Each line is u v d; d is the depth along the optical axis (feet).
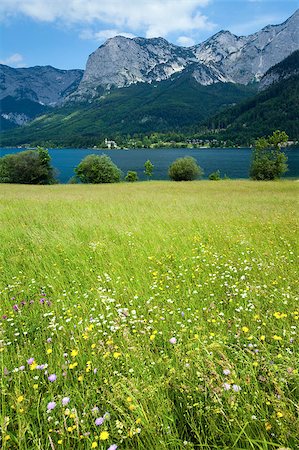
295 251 23.26
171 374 8.87
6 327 13.08
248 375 8.37
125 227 34.30
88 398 8.52
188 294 15.90
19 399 7.83
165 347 10.91
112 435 7.20
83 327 12.44
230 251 23.95
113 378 9.16
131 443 7.15
